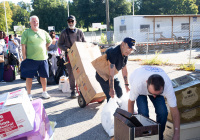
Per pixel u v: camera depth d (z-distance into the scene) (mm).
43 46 5293
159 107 2795
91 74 4551
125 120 2400
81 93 4711
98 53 5059
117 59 3498
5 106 2328
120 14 68875
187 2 60625
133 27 21516
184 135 3020
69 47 5484
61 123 4012
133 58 13125
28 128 2406
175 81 3346
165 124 2811
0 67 7984
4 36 8023
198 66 8125
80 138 3389
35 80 8375
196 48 18453
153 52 16688
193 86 2955
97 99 4613
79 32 5590
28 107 2541
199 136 3088
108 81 3830
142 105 2877
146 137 2320
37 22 5168
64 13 74375
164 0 60500
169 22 22625
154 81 2324
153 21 22047
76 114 4434
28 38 5078
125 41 3340
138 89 2754
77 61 4848
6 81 8086
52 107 4930
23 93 2623
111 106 3594
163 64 10367
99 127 3771
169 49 17516
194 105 3000
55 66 7848
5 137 2361
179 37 20750
